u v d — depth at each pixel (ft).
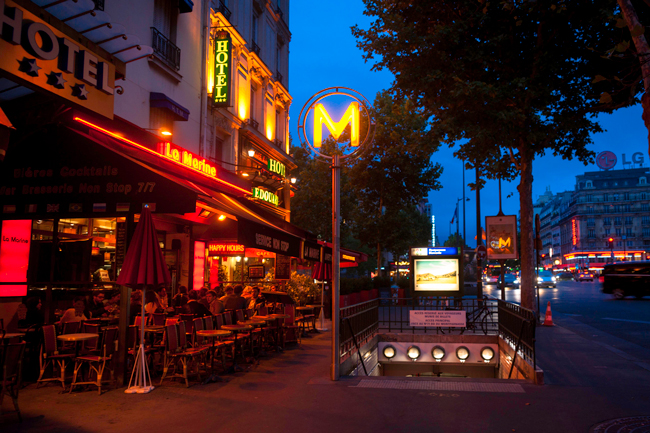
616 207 466.70
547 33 49.80
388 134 103.81
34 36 21.50
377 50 51.06
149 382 24.07
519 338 29.73
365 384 24.82
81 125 24.50
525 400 21.18
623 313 67.87
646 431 16.85
